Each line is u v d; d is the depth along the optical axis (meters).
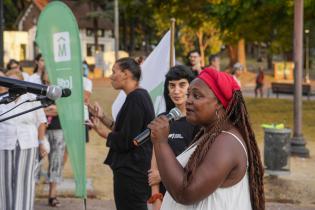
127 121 4.22
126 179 4.30
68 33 5.97
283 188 7.63
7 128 5.27
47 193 7.18
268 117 16.69
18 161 5.34
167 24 24.28
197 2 18.52
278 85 23.61
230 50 36.34
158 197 4.07
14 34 33.94
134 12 21.72
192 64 8.30
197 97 2.52
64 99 6.04
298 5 10.23
